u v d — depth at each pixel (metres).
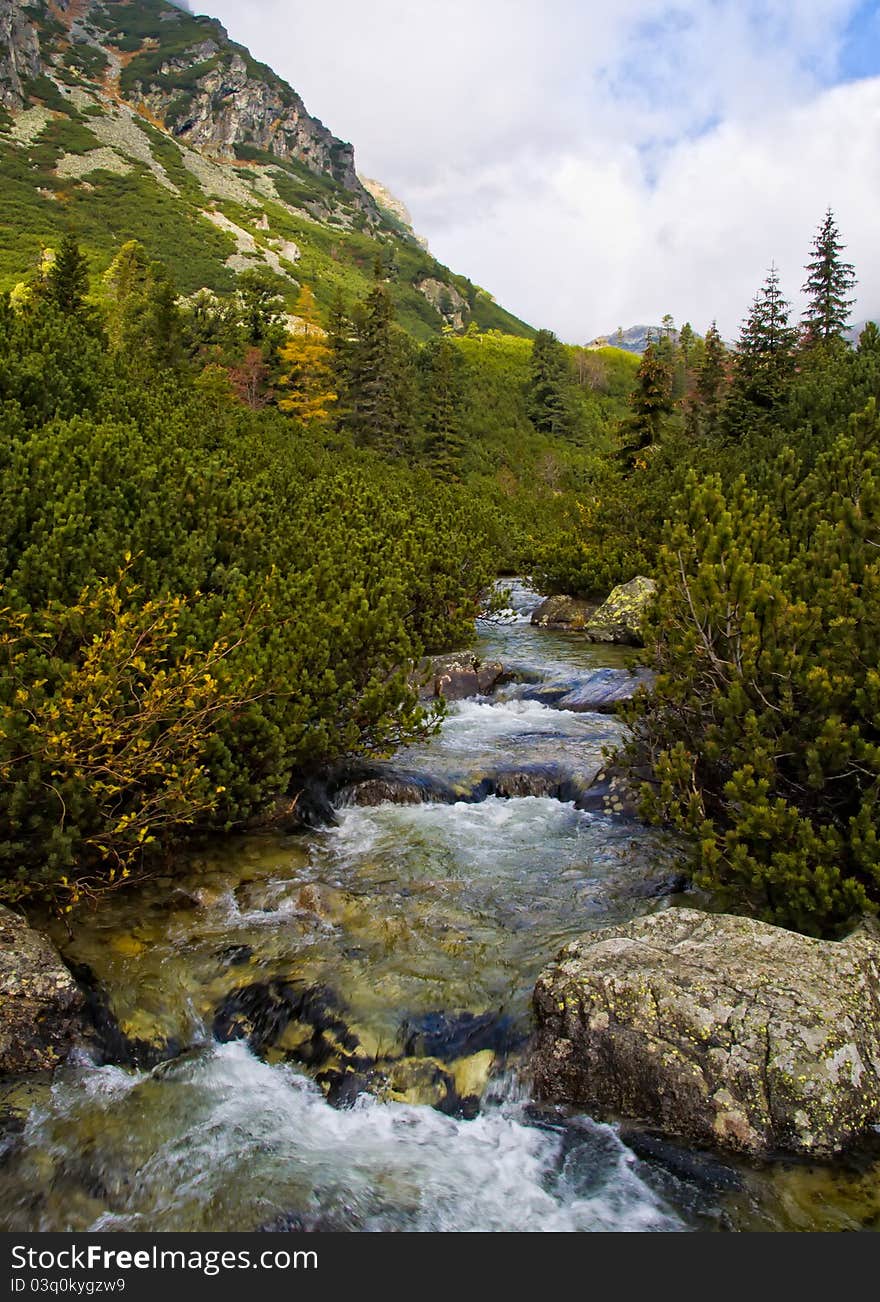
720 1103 4.40
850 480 10.01
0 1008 4.85
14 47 142.75
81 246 92.56
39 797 5.82
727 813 6.88
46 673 6.08
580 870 7.29
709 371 45.50
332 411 61.03
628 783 8.70
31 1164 4.23
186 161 150.62
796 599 7.36
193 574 8.97
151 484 10.41
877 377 19.80
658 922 5.58
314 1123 4.64
